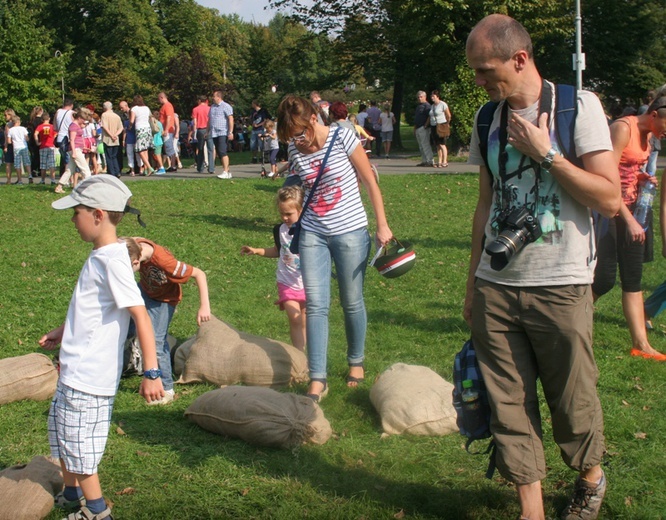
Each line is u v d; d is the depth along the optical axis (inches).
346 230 209.5
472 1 1064.8
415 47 1181.7
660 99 229.5
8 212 572.1
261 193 654.5
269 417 178.2
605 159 130.1
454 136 1048.2
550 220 133.1
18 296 332.8
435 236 476.4
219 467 168.7
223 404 184.9
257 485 161.2
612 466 169.9
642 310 252.5
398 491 158.7
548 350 136.0
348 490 159.6
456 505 152.2
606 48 1499.8
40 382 211.8
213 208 590.2
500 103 138.6
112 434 186.4
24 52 1524.4
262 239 473.4
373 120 1171.9
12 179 801.6
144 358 140.8
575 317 133.5
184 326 285.7
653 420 195.5
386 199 624.4
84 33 2253.9
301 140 204.1
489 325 138.2
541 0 1096.8
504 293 136.4
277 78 2207.2
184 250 435.5
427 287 350.3
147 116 804.6
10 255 422.0
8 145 722.2
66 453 138.3
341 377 230.4
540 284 133.5
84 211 140.0
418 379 196.4
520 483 135.7
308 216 211.3
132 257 165.6
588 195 128.4
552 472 166.9
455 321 291.3
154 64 2172.7
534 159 128.4
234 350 222.8
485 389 141.7
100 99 1951.3
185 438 185.2
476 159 146.8
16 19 1552.7
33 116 717.9
